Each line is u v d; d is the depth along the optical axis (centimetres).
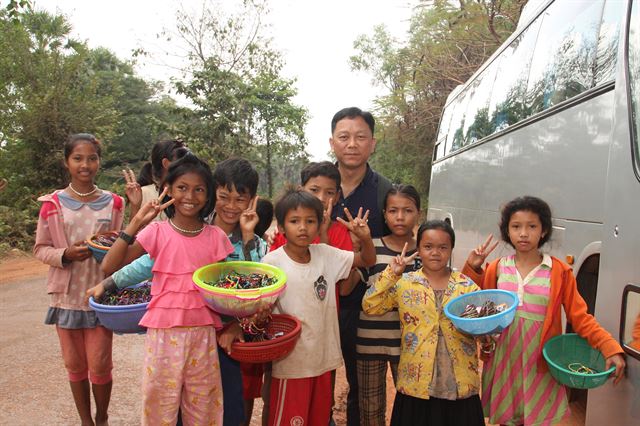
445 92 1936
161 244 264
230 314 245
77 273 334
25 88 1541
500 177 559
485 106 664
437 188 1009
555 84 420
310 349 282
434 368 280
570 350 272
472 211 697
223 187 301
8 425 389
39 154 1562
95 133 1661
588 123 342
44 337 612
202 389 265
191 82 2038
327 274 294
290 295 284
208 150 1970
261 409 417
